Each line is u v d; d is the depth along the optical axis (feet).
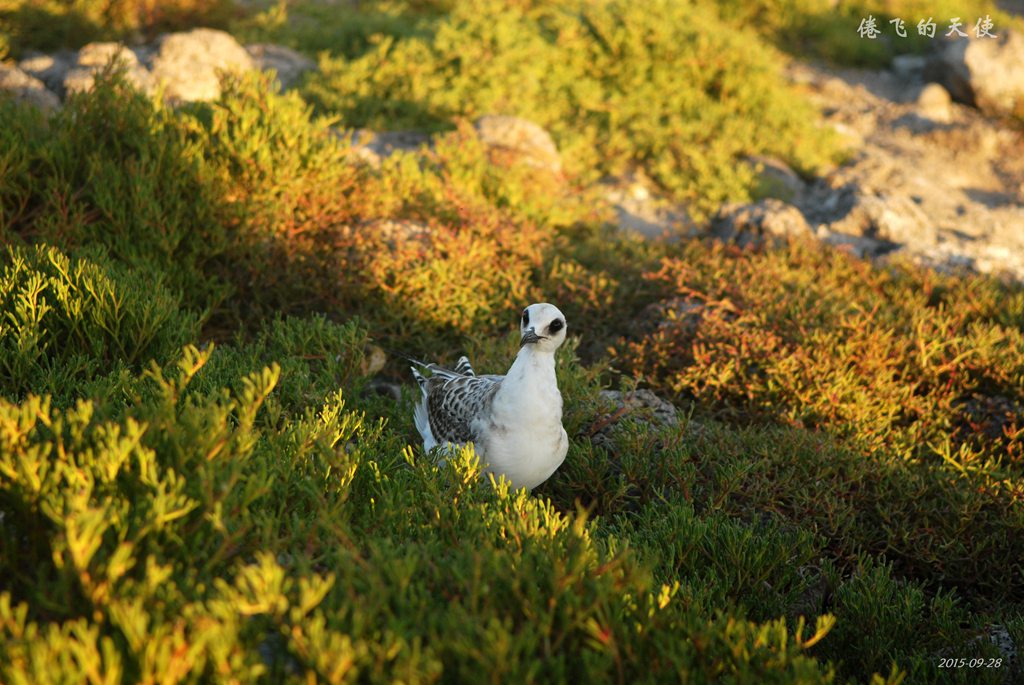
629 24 43.78
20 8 39.14
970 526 17.70
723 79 43.37
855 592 14.78
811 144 41.63
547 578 10.10
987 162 43.39
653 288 28.04
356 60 41.09
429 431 17.34
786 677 9.34
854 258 31.71
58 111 25.85
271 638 9.11
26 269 17.53
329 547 10.31
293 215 25.38
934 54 49.60
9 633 8.25
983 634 14.24
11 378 15.07
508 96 40.34
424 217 28.35
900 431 21.40
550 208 32.40
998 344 25.23
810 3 56.39
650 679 9.02
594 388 19.81
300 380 17.34
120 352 17.46
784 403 22.30
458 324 24.66
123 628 7.91
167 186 23.79
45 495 9.54
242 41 43.86
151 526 9.13
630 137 40.29
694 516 15.85
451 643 8.71
